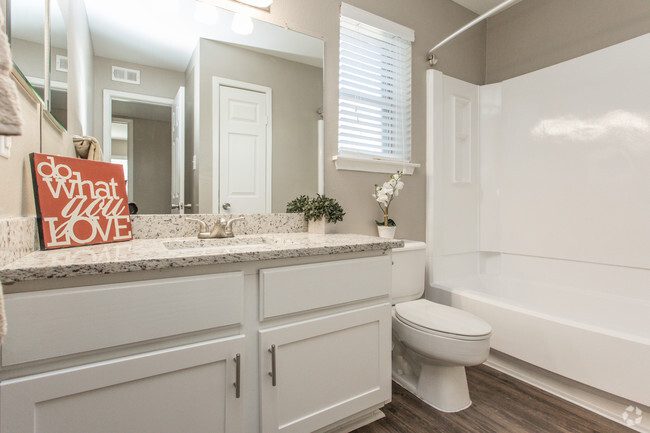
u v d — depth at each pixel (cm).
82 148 122
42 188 97
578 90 207
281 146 171
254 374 102
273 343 104
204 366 92
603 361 136
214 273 94
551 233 220
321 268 115
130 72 136
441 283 221
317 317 115
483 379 174
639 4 188
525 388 165
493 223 251
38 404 71
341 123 192
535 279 229
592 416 142
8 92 38
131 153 136
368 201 203
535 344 159
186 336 90
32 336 71
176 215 144
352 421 133
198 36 150
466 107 251
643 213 180
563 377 157
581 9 214
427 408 150
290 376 108
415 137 223
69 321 74
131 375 81
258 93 165
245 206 162
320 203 169
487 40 270
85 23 127
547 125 222
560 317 152
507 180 244
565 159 213
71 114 122
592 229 201
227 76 157
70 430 75
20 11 88
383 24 204
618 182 190
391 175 212
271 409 104
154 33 141
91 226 113
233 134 158
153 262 82
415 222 225
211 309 93
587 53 210
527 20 243
